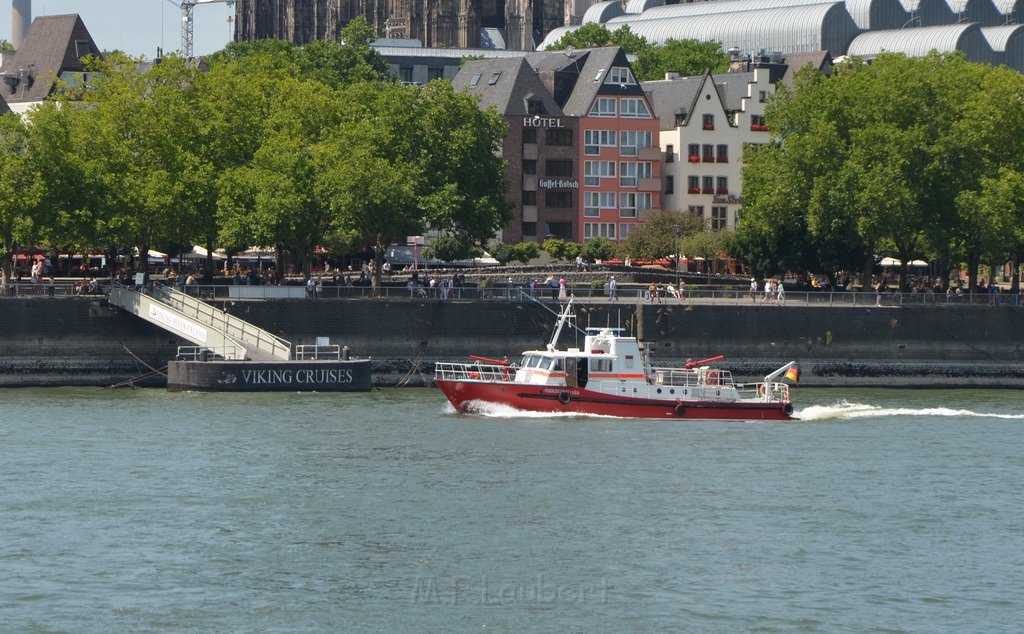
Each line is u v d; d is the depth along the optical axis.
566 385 170.62
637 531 119.50
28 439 152.62
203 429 159.25
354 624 98.50
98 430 158.25
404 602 102.38
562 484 134.88
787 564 111.56
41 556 111.12
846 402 193.25
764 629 98.38
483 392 170.88
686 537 118.25
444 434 157.88
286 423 163.62
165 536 116.44
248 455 145.25
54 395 186.62
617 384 171.38
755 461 146.75
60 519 120.81
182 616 99.50
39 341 196.50
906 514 126.12
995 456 150.75
